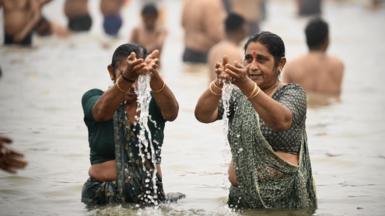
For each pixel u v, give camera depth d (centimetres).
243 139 1501
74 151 1994
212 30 3738
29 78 3127
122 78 1465
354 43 4756
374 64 3881
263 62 1502
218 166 1875
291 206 1522
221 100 1538
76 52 3988
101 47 4262
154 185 1539
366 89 3109
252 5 5044
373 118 2500
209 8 3734
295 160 1520
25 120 2364
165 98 1512
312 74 2805
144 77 1484
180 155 1973
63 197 1603
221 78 1454
